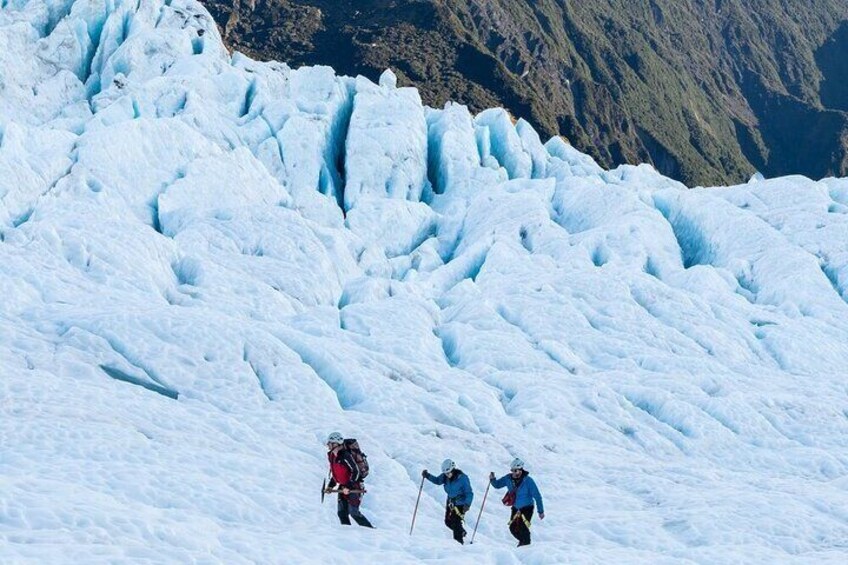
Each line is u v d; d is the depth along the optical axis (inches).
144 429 1200.2
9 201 2333.9
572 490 1365.7
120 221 2261.3
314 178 3257.9
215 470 1083.9
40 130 2699.3
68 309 1700.3
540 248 2896.2
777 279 2721.5
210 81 3435.0
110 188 2591.0
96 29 3656.5
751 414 1882.4
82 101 3255.4
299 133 3314.5
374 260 2768.2
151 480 960.3
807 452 1748.3
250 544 773.3
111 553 642.2
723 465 1708.9
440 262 2918.3
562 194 3385.8
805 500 1342.3
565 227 3233.3
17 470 910.4
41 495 755.4
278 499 1022.4
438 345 2135.8
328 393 1609.3
